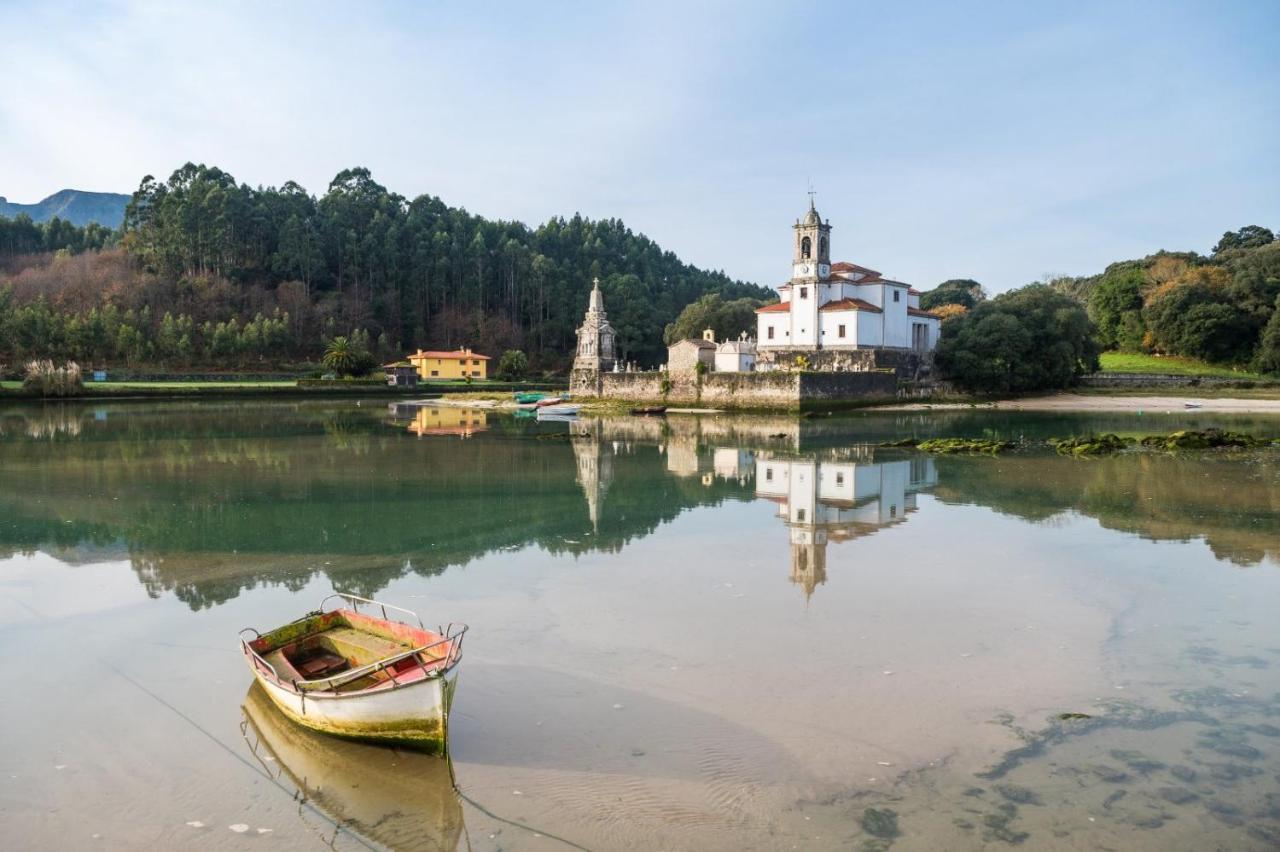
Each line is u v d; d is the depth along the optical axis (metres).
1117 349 139.62
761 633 15.98
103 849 9.45
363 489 34.12
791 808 10.01
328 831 9.82
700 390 84.56
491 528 26.16
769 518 27.59
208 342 131.88
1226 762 10.94
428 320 170.62
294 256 157.12
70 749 11.82
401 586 19.45
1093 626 16.31
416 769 11.14
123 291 135.00
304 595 18.88
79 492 33.22
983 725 12.09
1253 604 17.59
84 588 19.52
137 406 88.44
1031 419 71.69
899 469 39.44
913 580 19.67
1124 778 10.58
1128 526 25.70
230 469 40.28
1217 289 124.12
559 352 176.88
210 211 153.12
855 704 12.82
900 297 93.12
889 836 9.39
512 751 11.50
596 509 29.44
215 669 14.62
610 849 9.28
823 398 78.12
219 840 9.62
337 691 11.88
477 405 96.56
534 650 15.16
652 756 11.29
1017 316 94.88
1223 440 48.09
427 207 196.00
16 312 116.00
